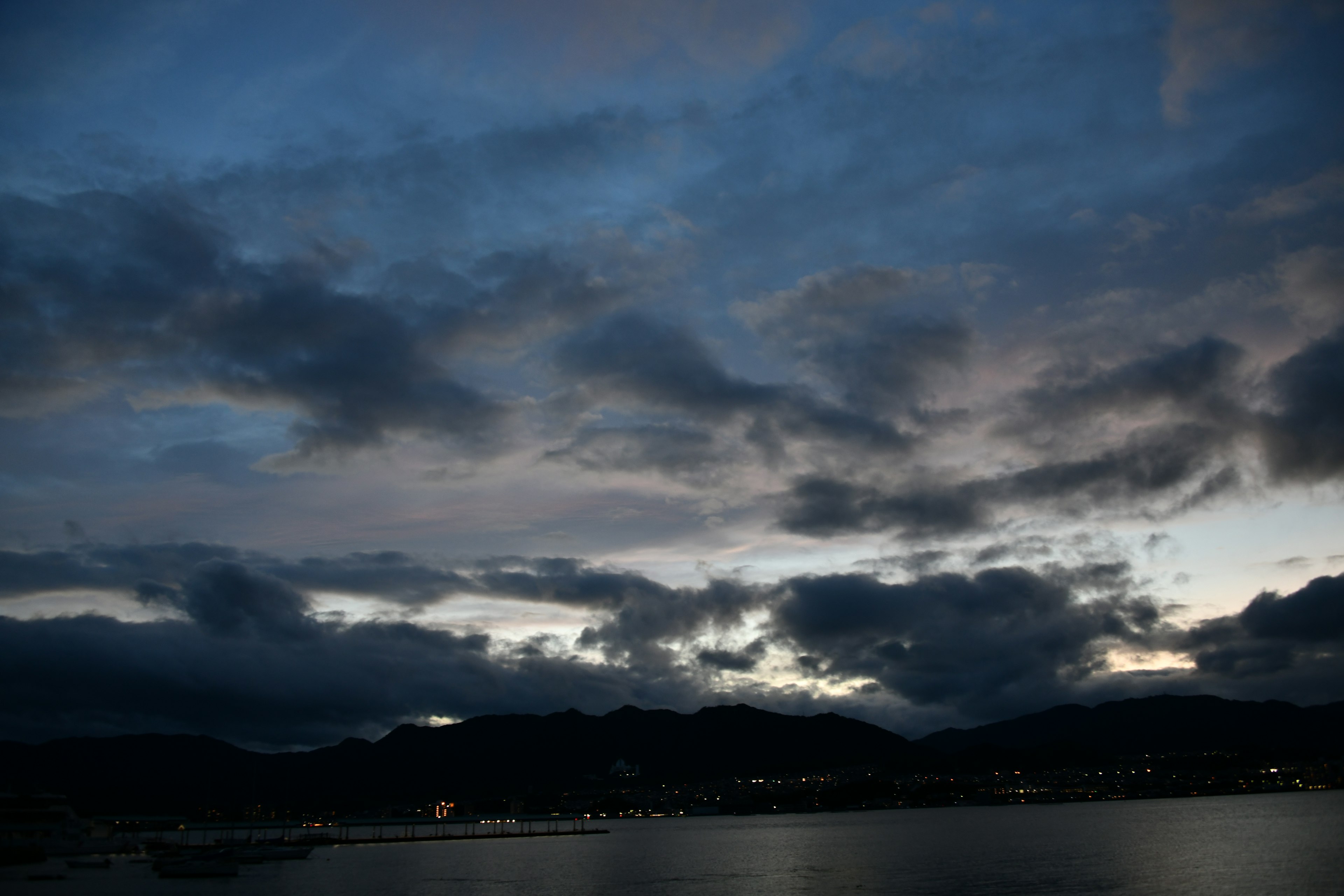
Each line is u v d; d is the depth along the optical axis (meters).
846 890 133.75
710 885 148.38
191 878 169.62
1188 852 176.00
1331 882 123.25
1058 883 133.62
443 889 149.88
